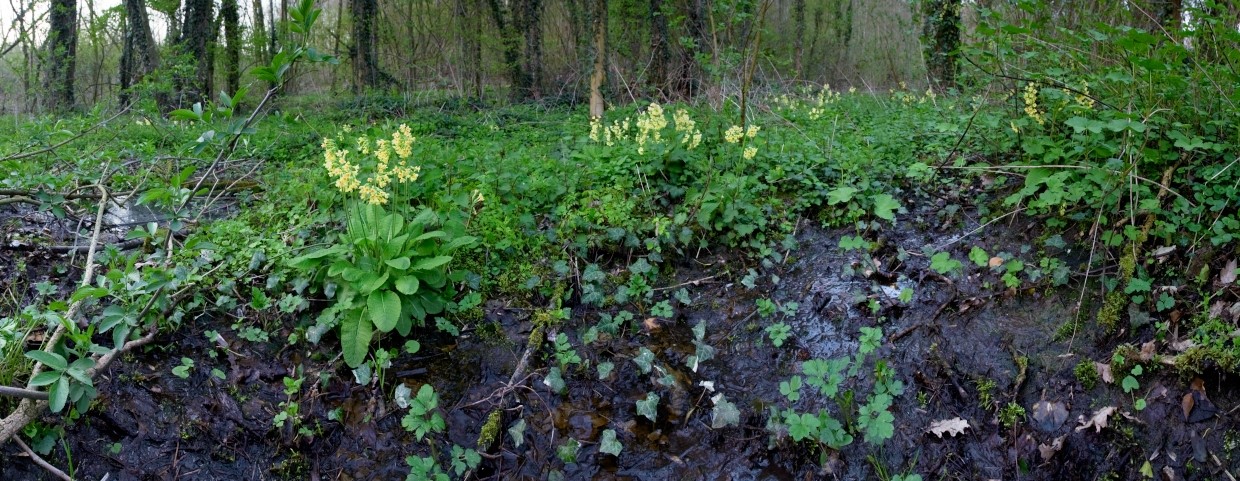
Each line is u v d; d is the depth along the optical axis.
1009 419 3.54
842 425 3.62
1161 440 3.31
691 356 4.15
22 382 3.31
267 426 3.55
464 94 15.22
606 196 5.38
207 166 6.95
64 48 16.33
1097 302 3.99
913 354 3.98
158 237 4.65
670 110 9.09
